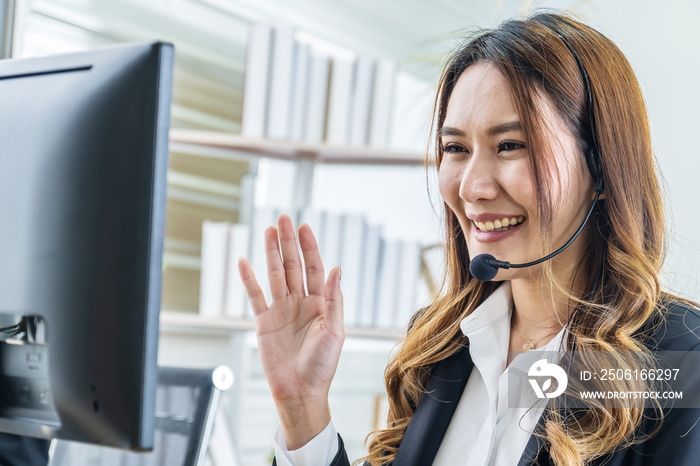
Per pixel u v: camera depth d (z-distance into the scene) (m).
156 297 0.75
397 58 2.80
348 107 2.26
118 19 2.49
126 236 0.75
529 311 1.11
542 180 0.95
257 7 2.74
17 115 0.85
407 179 2.55
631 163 1.00
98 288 0.76
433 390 1.16
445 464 1.09
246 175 2.63
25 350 0.84
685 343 0.95
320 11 2.79
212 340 2.64
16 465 1.08
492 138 0.98
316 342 1.03
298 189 2.46
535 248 0.99
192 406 1.19
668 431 0.91
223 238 2.25
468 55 1.04
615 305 1.00
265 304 1.07
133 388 0.74
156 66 0.75
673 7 2.25
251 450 2.61
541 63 0.96
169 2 2.57
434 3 2.70
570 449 0.92
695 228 2.16
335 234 2.24
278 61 2.24
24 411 0.85
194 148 2.36
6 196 0.84
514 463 1.02
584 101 0.98
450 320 1.21
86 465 1.26
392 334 2.14
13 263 0.83
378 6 2.80
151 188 0.74
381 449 1.19
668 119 2.24
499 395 1.08
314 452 1.04
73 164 0.79
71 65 0.82
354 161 2.39
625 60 1.03
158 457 1.18
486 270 0.99
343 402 2.65
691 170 2.20
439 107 1.16
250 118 2.25
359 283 2.24
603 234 1.02
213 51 2.69
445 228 1.22
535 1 2.21
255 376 2.65
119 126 0.76
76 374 0.78
